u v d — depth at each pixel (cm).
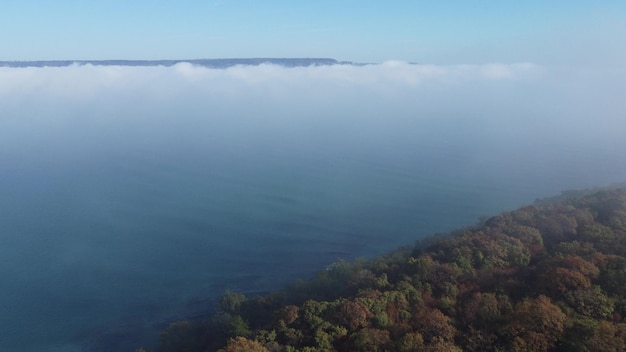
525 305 4353
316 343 4459
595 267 4997
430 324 4438
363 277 6059
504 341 4125
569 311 4316
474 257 5950
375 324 4688
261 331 4888
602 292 4603
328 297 6088
